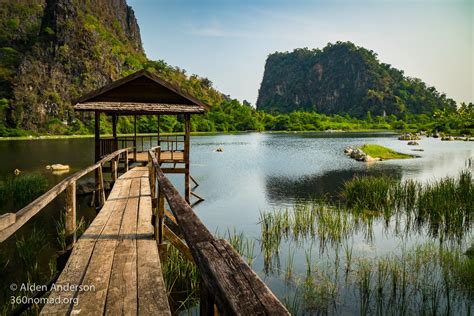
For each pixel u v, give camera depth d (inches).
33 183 642.8
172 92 583.8
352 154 1353.3
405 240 394.0
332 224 424.5
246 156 1412.4
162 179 171.2
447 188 553.3
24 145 2041.1
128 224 230.1
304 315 236.1
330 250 363.3
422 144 1957.4
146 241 195.0
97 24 5989.2
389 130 4522.6
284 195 681.0
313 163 1171.9
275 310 48.0
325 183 804.6
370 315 234.4
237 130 4443.9
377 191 572.1
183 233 85.5
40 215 500.4
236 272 60.1
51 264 313.1
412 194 560.7
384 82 7470.5
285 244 383.6
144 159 655.8
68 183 190.1
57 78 3710.6
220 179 866.8
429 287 269.7
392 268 302.0
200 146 1977.1
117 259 166.4
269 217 466.9
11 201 570.3
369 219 474.9
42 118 3280.0
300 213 494.0
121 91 576.7
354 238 402.3
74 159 1299.2
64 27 4005.9
